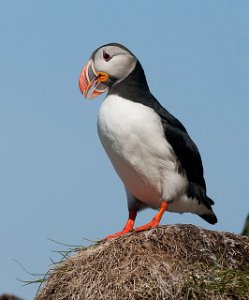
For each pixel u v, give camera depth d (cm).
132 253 1238
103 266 1228
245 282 1188
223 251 1271
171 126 1421
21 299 1197
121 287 1188
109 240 1285
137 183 1434
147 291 1177
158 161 1405
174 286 1177
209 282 1184
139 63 1479
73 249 1311
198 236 1273
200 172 1491
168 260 1228
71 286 1228
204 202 1520
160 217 1414
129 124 1379
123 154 1395
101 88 1481
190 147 1450
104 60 1472
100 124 1409
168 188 1424
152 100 1441
